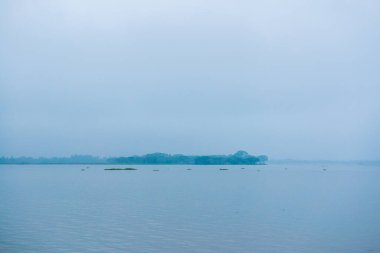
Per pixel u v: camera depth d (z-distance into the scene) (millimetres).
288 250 37375
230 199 83188
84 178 177875
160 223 51438
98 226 48938
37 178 175000
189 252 36406
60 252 35969
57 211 62938
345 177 193625
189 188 116812
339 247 38469
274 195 93062
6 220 53500
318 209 66125
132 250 36906
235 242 40438
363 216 58375
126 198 85250
